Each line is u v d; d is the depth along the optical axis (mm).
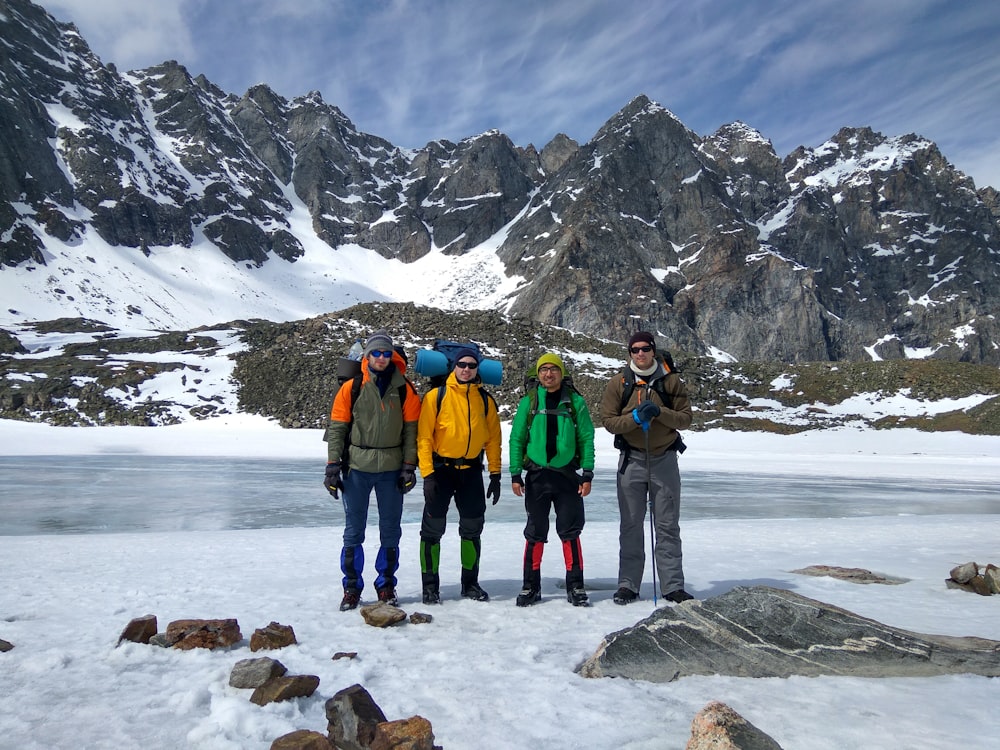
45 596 5008
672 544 5008
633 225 168500
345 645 3643
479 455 5172
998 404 50562
